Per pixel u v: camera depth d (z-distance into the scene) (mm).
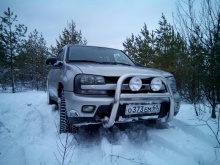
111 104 2225
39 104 5082
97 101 2180
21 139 2506
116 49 4000
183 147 2225
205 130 2703
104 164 1931
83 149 2295
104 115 2301
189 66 3365
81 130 2795
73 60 3119
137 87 2230
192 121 3102
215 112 3322
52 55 14055
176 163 1944
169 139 2416
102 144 2268
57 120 3326
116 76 2330
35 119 3402
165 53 10391
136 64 3719
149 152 2154
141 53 13164
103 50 3715
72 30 13812
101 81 2287
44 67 16016
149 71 2656
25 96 7297
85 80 2271
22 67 14641
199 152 2113
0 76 14141
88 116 2217
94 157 2109
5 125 3168
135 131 2793
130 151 2227
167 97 2465
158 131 2699
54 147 2223
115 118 2199
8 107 4750
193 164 1934
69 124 2621
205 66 2779
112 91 2316
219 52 2527
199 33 2832
